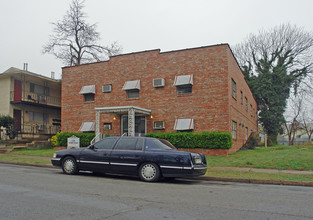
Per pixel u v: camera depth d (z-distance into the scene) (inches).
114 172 417.1
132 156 404.5
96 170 429.7
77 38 1430.9
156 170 392.5
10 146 906.1
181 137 720.3
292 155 631.2
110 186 345.1
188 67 789.2
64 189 315.3
